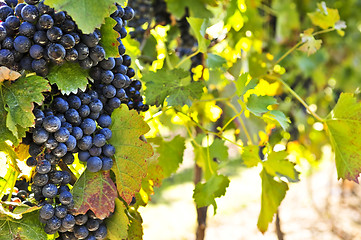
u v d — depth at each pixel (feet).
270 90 4.60
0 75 3.00
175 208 11.98
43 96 3.03
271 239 9.54
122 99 3.30
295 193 12.16
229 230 10.30
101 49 3.09
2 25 3.01
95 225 3.17
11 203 3.15
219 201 12.32
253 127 5.33
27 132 3.08
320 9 4.10
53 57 2.99
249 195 12.71
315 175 12.94
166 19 4.43
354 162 3.65
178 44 4.56
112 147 3.17
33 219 3.15
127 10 3.32
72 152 3.13
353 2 6.17
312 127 5.84
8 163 3.26
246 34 4.40
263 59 4.44
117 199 3.22
